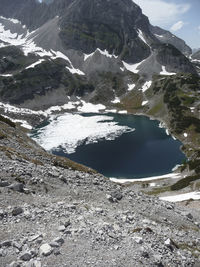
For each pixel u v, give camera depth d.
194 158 132.38
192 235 26.23
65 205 22.48
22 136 58.12
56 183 27.73
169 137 178.62
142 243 18.59
